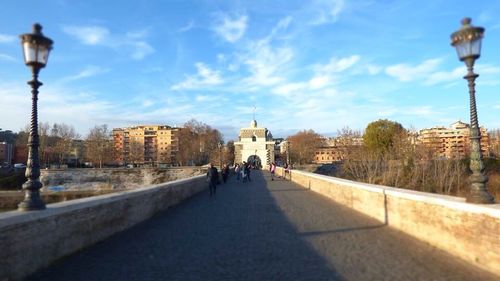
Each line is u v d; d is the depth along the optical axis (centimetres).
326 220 1443
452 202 886
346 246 1005
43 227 786
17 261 703
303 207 1867
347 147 6231
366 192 1552
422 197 1033
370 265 823
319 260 870
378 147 7712
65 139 12631
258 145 11306
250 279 736
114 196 1173
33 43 834
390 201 1275
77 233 934
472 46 844
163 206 1770
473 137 855
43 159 11731
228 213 1673
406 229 1143
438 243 954
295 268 809
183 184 2245
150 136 16625
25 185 807
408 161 4722
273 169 5134
